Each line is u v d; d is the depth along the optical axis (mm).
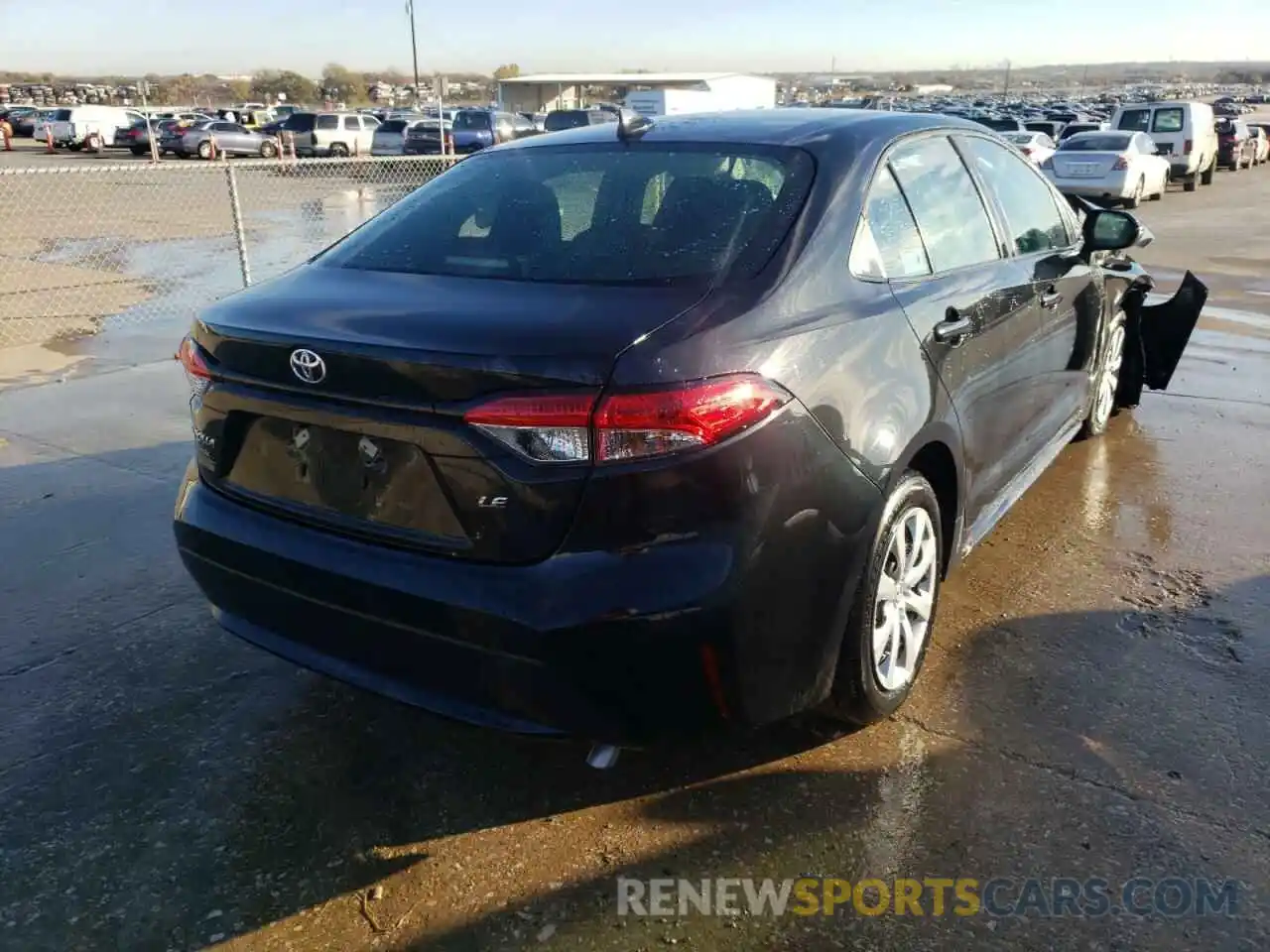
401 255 3006
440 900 2436
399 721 3146
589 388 2182
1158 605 3746
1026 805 2701
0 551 4340
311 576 2537
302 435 2562
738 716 2432
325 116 37125
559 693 2295
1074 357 4480
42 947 2312
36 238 15320
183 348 2883
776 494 2344
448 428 2270
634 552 2229
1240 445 5480
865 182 2982
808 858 2543
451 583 2314
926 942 2285
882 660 2918
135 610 3854
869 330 2707
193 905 2434
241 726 3133
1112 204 19266
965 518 3389
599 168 3150
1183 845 2553
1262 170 32188
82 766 2945
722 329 2352
